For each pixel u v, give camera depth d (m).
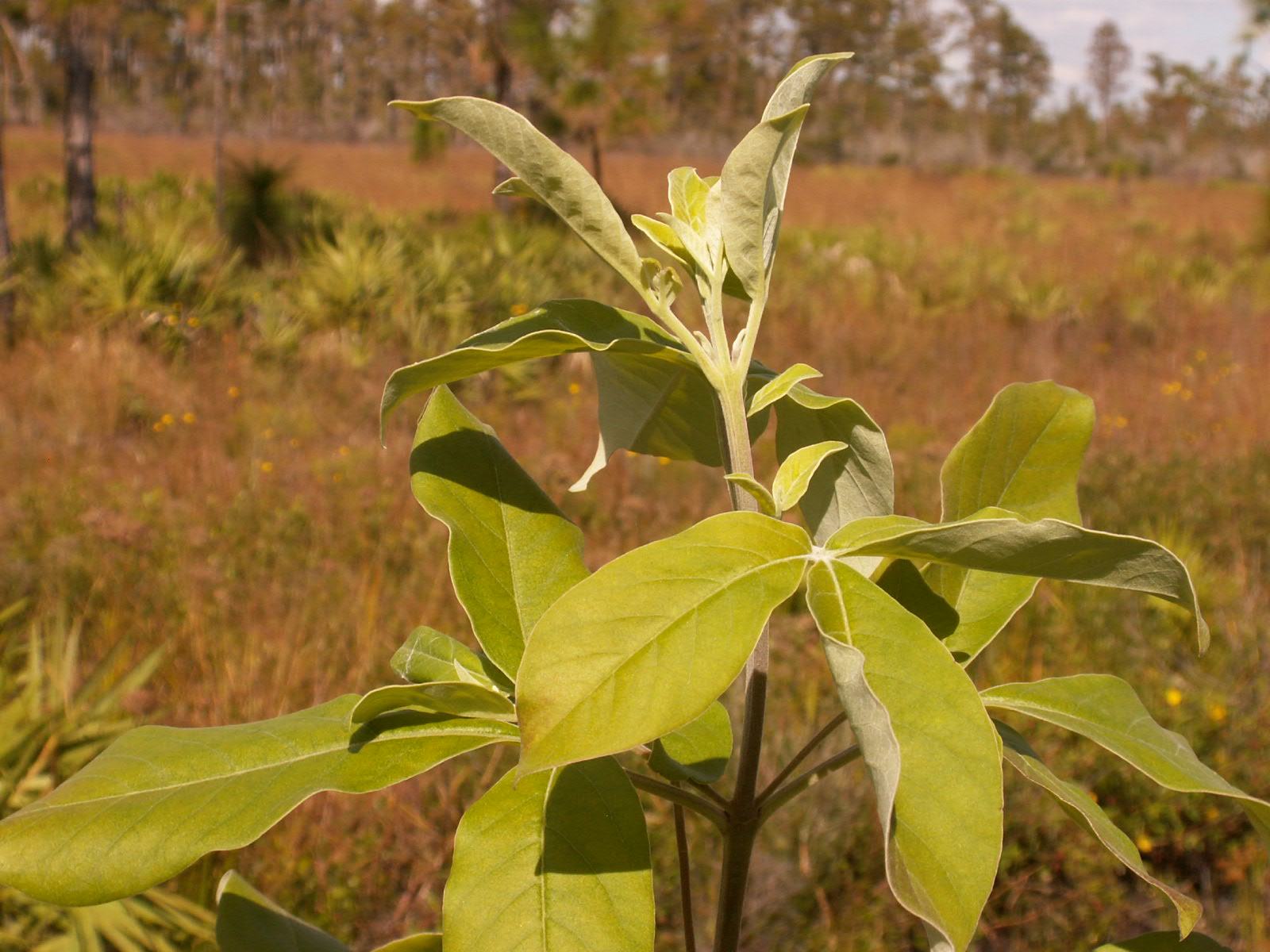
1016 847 3.07
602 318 0.86
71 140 10.98
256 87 50.62
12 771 2.25
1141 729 0.84
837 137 52.94
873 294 12.40
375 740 0.76
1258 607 4.14
